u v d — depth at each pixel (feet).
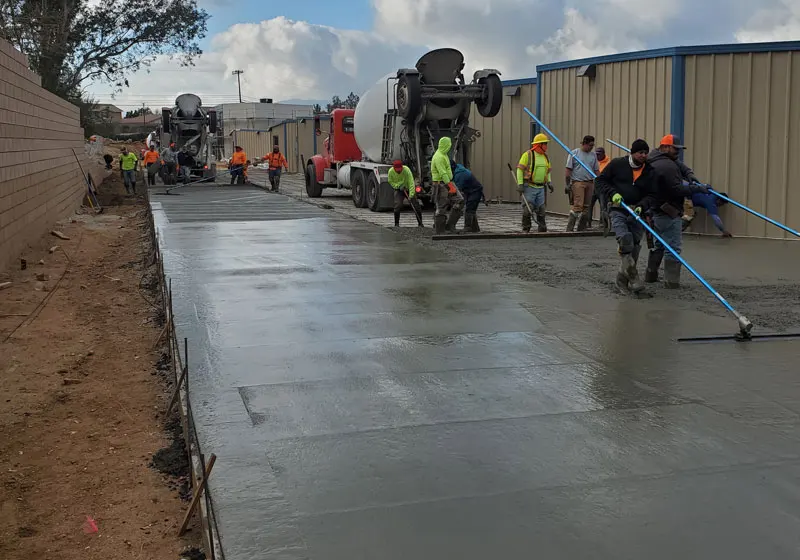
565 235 44.32
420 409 16.57
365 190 63.67
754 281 30.68
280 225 50.19
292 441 14.92
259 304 26.43
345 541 11.30
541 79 60.29
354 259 35.96
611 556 10.84
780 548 11.01
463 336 22.39
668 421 15.79
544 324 23.76
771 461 13.85
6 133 38.06
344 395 17.47
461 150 59.93
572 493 12.69
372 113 63.98
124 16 144.77
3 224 37.37
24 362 22.86
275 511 12.20
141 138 218.18
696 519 11.83
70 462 15.75
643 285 27.81
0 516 13.46
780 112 43.27
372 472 13.55
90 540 12.59
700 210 46.03
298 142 142.72
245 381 18.49
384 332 22.81
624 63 50.31
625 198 28.48
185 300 27.07
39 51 121.70
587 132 54.75
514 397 17.28
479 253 38.09
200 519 12.53
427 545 11.17
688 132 45.83
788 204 43.57
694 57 45.32
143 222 63.36
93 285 35.60
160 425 17.63
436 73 57.62
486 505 12.32
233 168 99.25
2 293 32.86
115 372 21.84
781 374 18.78
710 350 20.93
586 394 17.46
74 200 68.80
